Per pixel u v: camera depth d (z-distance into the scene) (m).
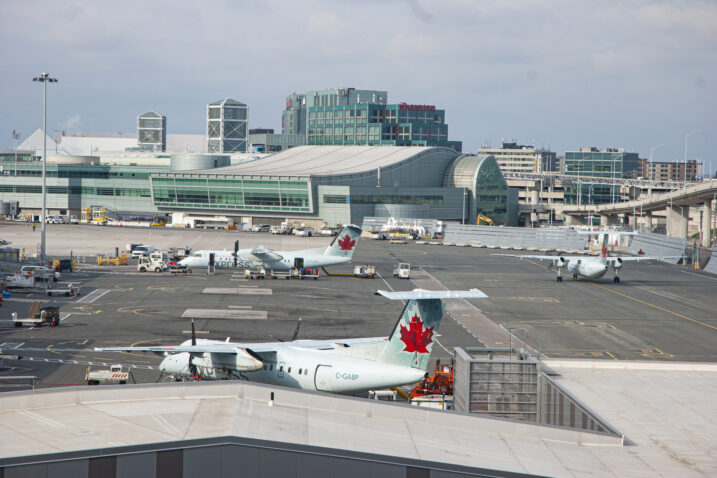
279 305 164.00
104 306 156.25
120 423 52.09
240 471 46.16
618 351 124.31
